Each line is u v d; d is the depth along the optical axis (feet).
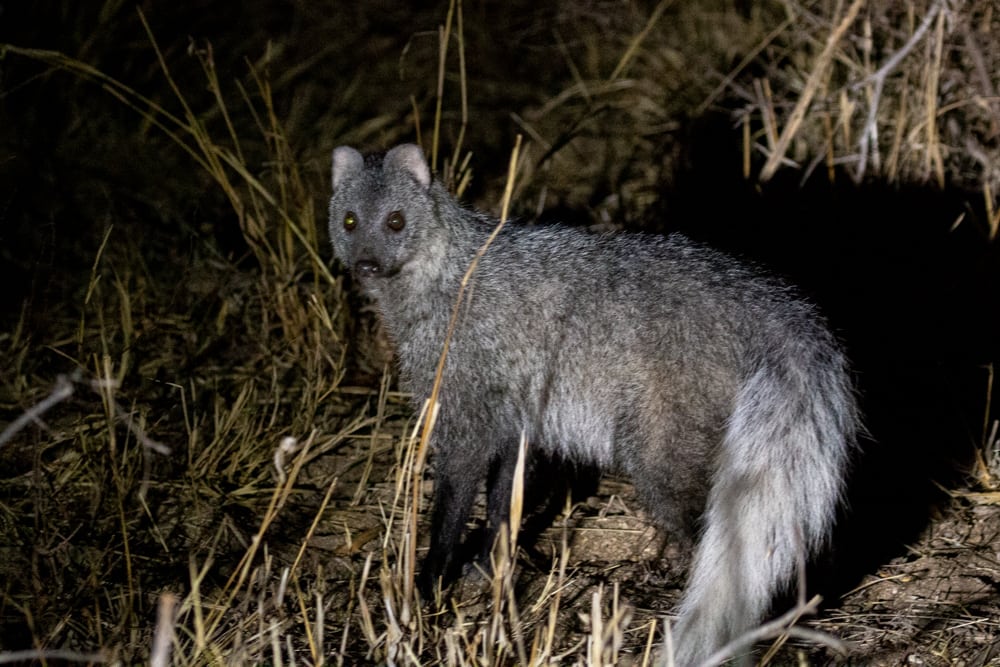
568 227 30.45
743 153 44.29
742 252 39.22
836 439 25.57
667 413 27.09
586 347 28.32
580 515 32.58
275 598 26.03
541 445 29.71
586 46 56.44
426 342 29.94
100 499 30.73
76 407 36.14
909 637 25.71
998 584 27.45
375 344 39.91
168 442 34.71
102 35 55.31
